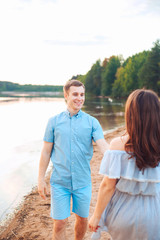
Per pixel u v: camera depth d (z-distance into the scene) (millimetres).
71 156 2104
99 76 97500
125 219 1397
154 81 56844
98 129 2182
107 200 1465
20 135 11305
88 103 44062
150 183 1391
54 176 2156
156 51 57250
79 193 2137
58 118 2186
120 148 1419
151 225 1362
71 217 3383
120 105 38000
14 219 3426
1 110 26703
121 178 1423
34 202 3986
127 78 71812
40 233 2986
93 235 1602
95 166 6000
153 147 1336
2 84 184250
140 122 1351
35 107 31422
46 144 2205
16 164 6398
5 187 4703
